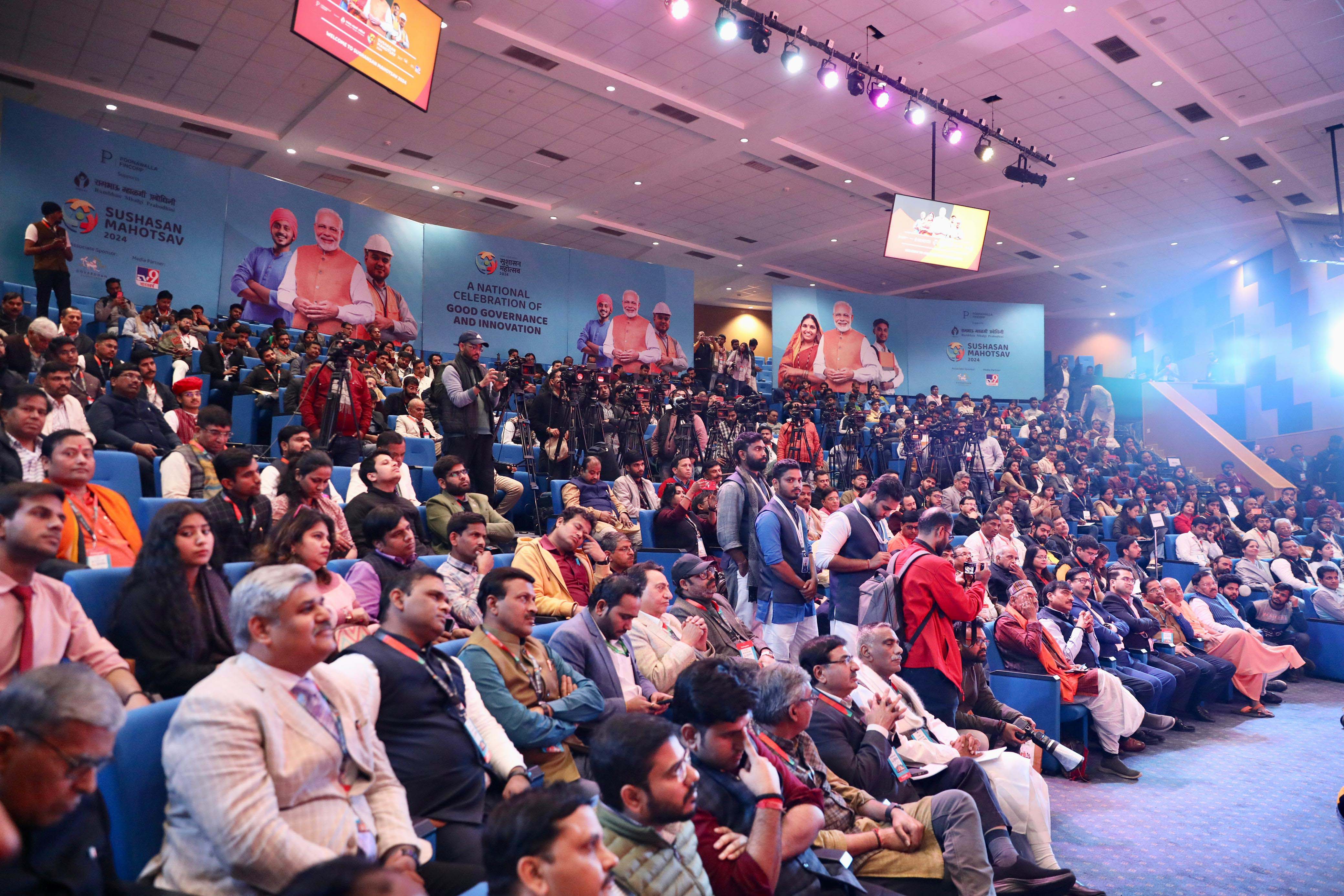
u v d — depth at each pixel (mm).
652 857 1921
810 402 10430
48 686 1428
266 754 1803
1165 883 3467
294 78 10438
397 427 7438
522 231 15898
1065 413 17078
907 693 3734
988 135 11375
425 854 2084
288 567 1930
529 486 7480
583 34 9570
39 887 1387
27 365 5281
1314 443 15320
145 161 10031
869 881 2832
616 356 14023
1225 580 8398
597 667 3170
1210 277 18562
